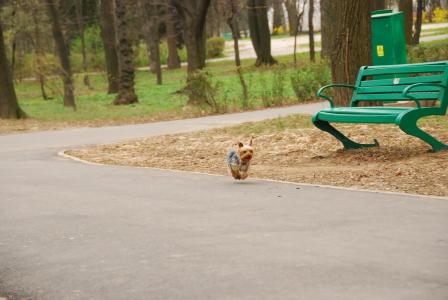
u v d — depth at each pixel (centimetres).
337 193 936
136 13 7169
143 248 672
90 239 719
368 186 978
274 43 8781
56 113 3747
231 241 685
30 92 6378
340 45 1677
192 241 692
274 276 562
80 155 1567
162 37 8156
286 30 11519
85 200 955
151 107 3744
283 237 694
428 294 508
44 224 802
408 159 1162
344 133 1504
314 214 803
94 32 7800
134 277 579
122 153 1574
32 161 1483
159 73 5759
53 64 4534
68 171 1283
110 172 1244
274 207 853
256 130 1741
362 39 1662
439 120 1554
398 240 666
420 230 704
